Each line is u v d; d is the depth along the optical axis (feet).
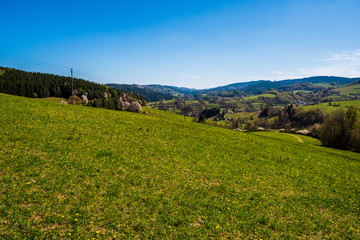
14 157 53.42
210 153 95.30
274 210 51.31
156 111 504.43
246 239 38.27
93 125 103.14
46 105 135.03
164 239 35.22
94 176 52.85
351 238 43.57
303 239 41.14
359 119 274.98
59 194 42.47
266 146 141.49
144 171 61.72
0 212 34.19
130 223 37.86
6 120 81.15
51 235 31.60
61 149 64.95
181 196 50.47
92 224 35.68
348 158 174.29
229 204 50.70
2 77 473.67
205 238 36.63
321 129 303.27
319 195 66.13
